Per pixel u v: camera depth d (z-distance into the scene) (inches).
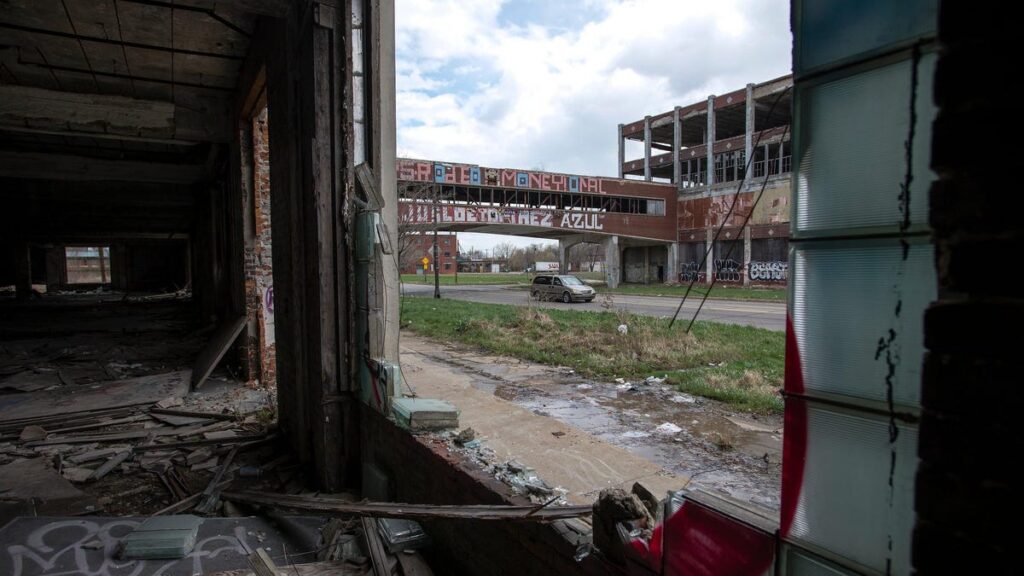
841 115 51.2
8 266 1186.6
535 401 264.1
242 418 285.3
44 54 273.4
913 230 45.3
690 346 393.1
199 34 264.4
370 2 199.5
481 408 227.9
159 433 261.0
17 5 228.7
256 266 347.3
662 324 504.7
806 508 55.9
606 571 86.5
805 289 55.1
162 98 334.3
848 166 50.6
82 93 310.8
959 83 38.2
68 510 182.1
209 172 444.5
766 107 1373.0
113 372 372.2
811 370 54.8
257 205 348.2
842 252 51.3
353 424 201.6
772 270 1248.2
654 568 77.3
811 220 54.4
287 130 222.2
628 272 1702.8
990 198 36.4
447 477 134.6
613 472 159.3
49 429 266.2
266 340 350.9
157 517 165.2
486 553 119.0
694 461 179.5
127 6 233.3
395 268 206.2
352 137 197.3
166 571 140.9
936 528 40.8
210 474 217.3
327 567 139.4
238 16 250.8
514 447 179.5
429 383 279.7
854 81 49.9
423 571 134.4
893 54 46.3
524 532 106.0
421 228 904.9
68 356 421.4
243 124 339.3
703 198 1437.0
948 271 39.3
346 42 193.5
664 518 76.1
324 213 194.4
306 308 214.7
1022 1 34.3
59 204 606.9
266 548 155.0
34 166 398.3
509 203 1581.0
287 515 172.9
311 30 191.2
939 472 40.4
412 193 943.7
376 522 152.4
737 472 169.2
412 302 955.3
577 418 233.1
